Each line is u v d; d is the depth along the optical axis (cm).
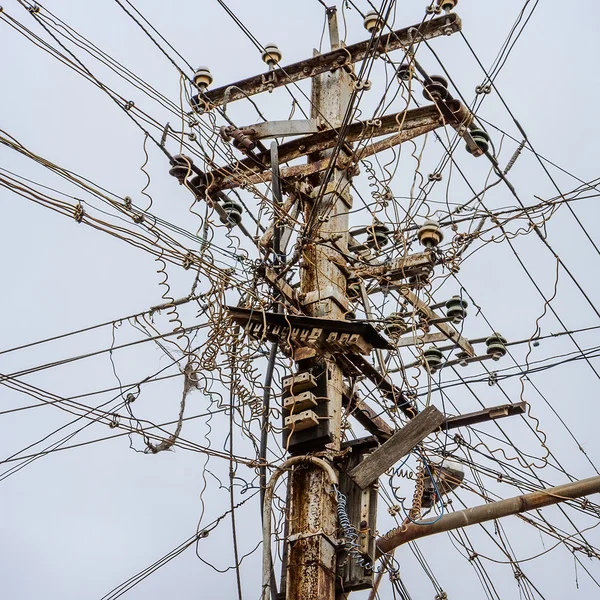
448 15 1209
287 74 1277
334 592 1063
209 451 1153
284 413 1135
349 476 1070
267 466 1120
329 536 1077
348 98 1291
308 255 1208
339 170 1248
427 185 1214
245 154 1254
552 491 1191
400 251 1231
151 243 1075
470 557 1319
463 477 1302
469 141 1216
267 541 1067
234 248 1137
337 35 1309
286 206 1238
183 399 1156
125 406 1184
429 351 1326
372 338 1123
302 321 1123
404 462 1137
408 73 1212
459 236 1208
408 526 1169
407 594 1149
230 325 1145
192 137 1154
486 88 1217
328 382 1135
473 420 1316
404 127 1220
